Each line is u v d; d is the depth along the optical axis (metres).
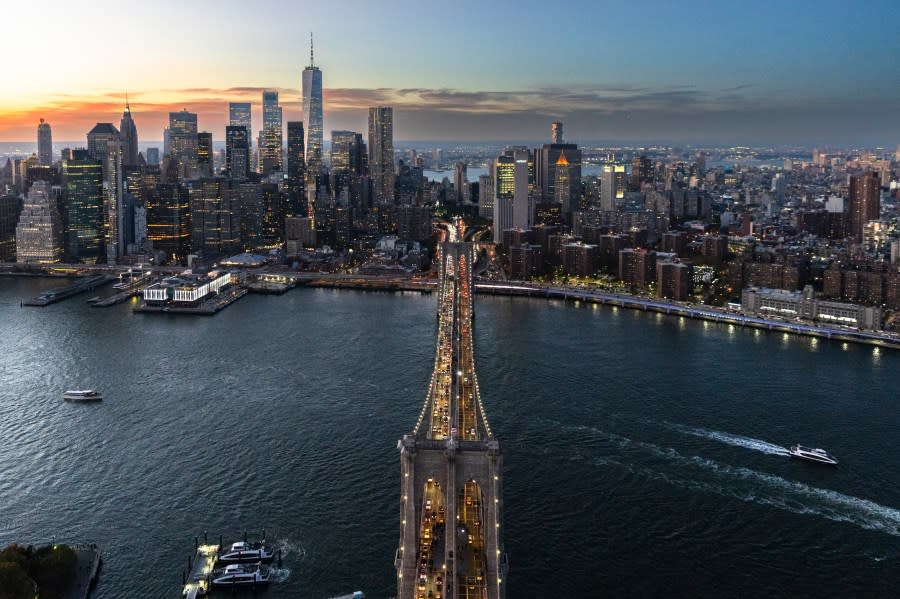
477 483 183.88
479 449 183.88
